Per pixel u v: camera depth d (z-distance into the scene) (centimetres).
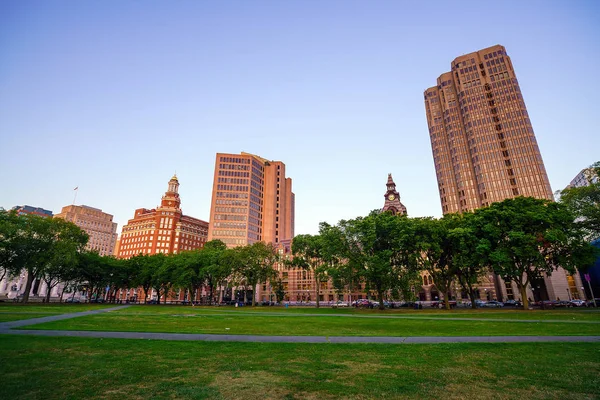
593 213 5500
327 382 1023
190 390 934
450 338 1961
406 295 5988
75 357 1351
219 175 18612
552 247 5706
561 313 4206
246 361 1312
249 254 8431
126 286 11488
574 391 934
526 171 13538
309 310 6238
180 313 4612
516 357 1378
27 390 923
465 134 15688
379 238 6347
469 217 6097
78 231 7856
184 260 9688
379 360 1336
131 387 962
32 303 7162
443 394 912
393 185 14338
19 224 6919
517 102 14512
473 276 6506
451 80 16962
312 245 8175
